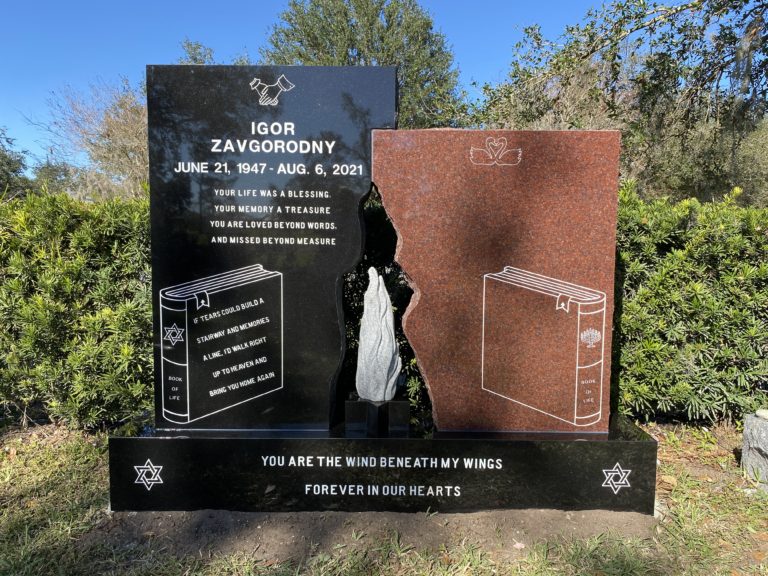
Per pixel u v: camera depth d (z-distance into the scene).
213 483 2.94
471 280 3.11
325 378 3.21
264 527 2.81
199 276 3.17
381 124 3.11
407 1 19.08
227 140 3.11
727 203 4.11
